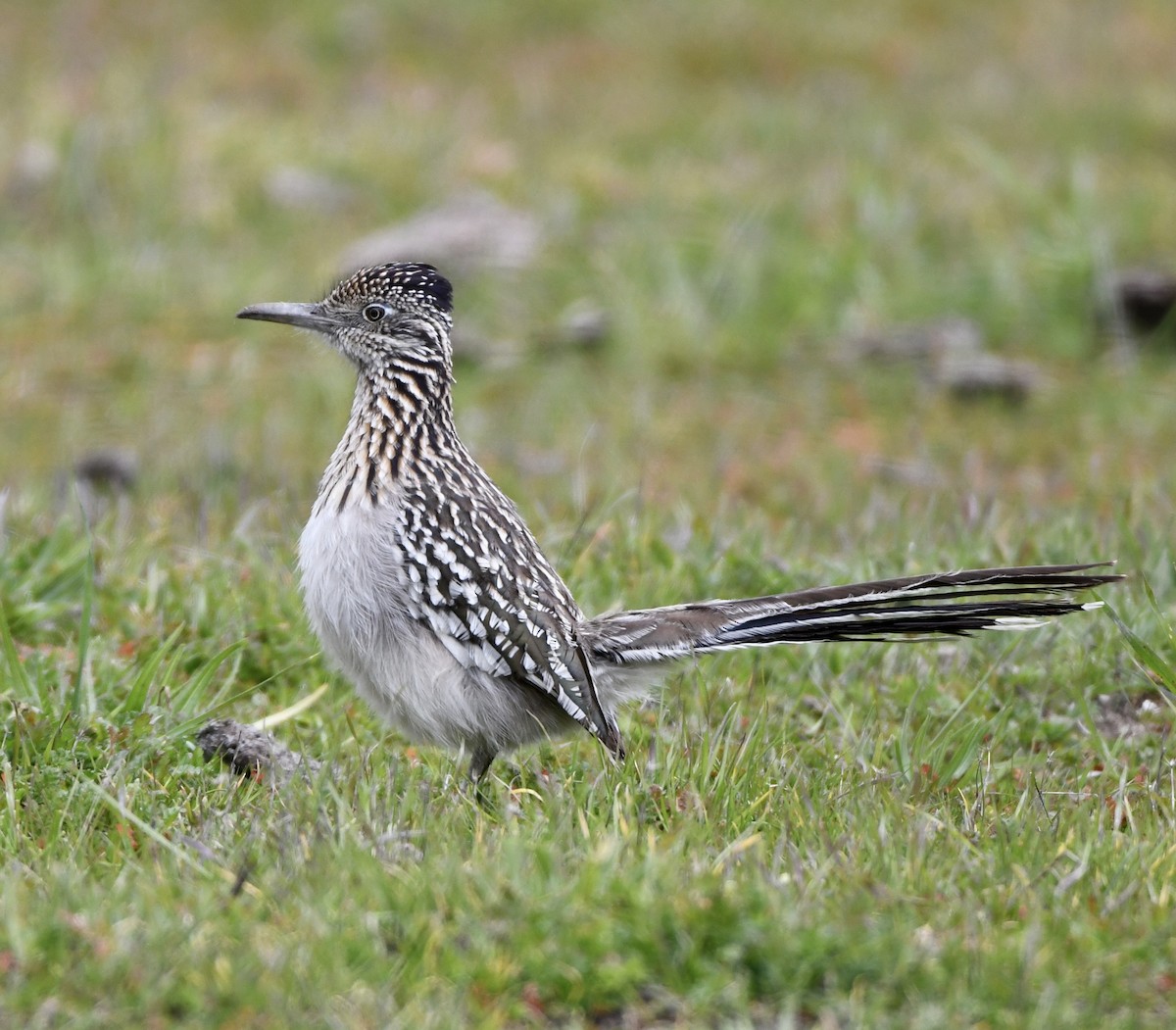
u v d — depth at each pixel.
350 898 7.43
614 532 13.05
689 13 35.03
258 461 17.75
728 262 23.64
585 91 31.58
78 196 25.20
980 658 11.41
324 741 10.04
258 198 25.97
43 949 6.98
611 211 25.88
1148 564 12.59
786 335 22.81
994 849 8.15
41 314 22.89
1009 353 22.58
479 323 22.84
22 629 11.33
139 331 22.56
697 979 6.92
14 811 8.43
